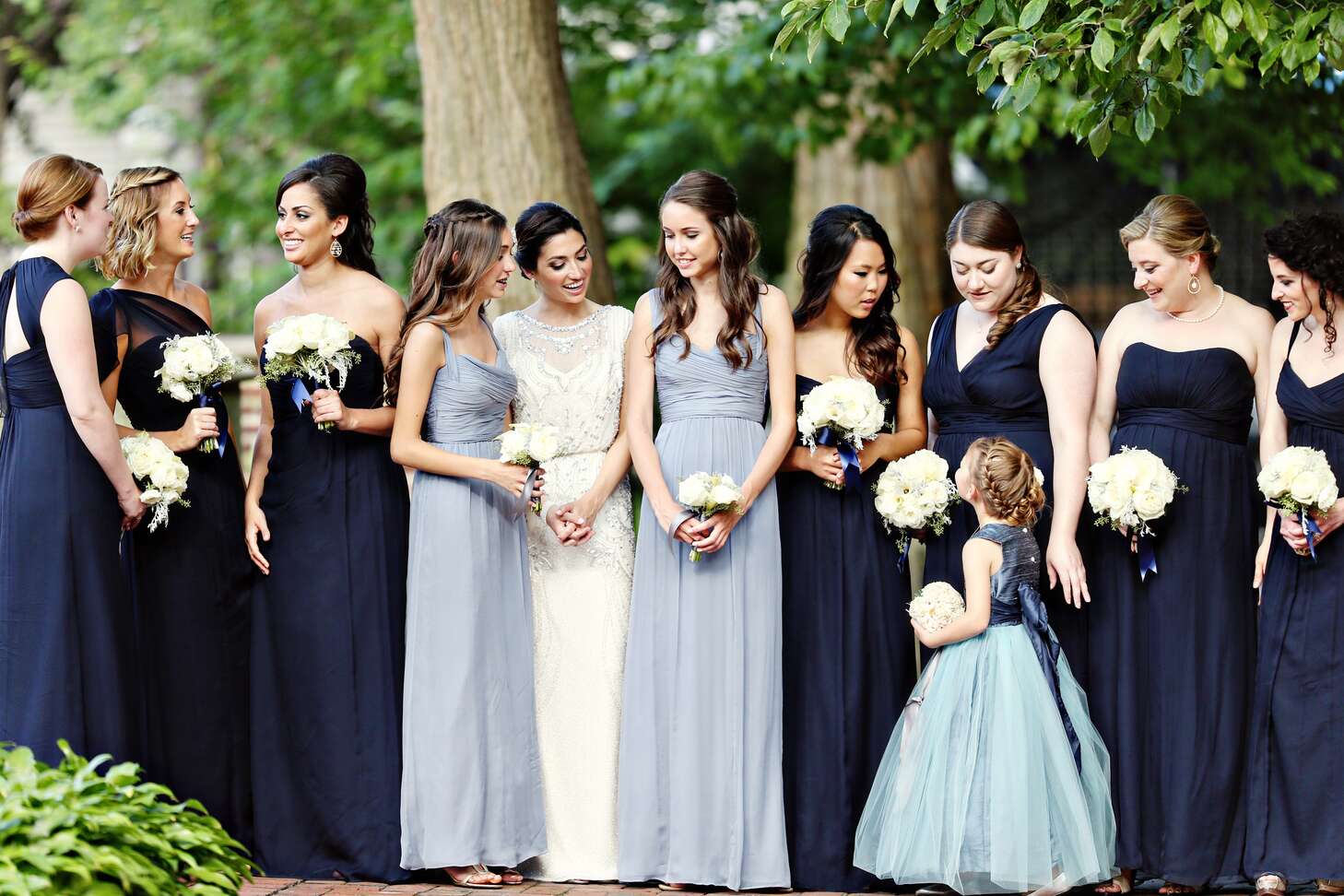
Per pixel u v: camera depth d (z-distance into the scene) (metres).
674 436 9.62
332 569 9.62
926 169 23.47
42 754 8.72
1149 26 9.99
